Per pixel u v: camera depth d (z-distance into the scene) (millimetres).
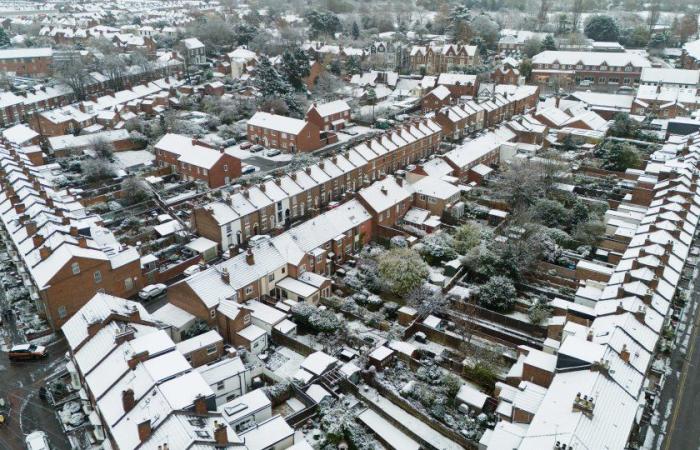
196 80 190750
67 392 57531
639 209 95625
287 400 56719
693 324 69000
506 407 51906
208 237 87812
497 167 124562
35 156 118062
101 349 53000
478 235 86125
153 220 96000
